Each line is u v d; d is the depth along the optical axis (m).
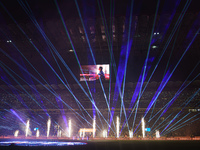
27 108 46.50
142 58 48.75
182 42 41.78
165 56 48.03
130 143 18.98
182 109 41.44
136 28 35.56
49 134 41.91
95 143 19.39
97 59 49.50
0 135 41.00
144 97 45.69
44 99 48.56
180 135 38.78
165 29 35.81
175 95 44.94
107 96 46.91
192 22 32.91
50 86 48.78
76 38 40.38
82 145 16.61
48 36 38.75
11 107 46.69
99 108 45.03
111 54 48.88
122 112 43.84
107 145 16.45
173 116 41.34
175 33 37.59
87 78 46.94
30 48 45.84
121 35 38.97
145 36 39.16
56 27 34.78
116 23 33.66
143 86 46.91
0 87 49.34
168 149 12.83
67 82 47.88
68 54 48.50
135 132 40.47
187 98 44.09
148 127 41.12
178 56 47.34
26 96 49.25
